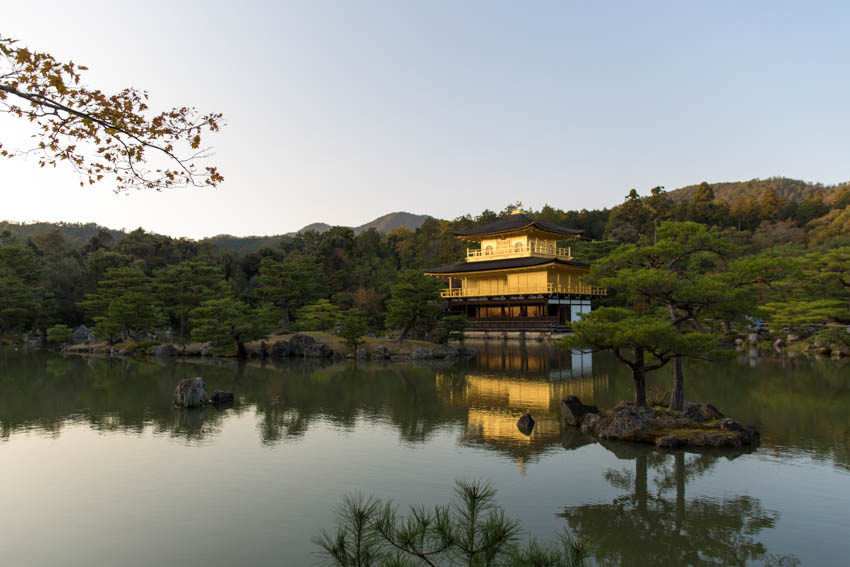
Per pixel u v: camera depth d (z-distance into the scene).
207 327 53.41
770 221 136.38
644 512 14.66
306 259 86.00
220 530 13.52
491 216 142.88
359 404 29.88
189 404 28.97
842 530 13.52
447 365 48.31
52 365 48.72
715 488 16.45
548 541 12.73
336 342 59.28
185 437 22.73
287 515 14.42
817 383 34.44
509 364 48.72
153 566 11.73
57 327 65.81
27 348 67.62
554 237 91.31
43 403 30.42
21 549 12.56
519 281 83.38
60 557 12.18
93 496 15.84
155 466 18.72
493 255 90.81
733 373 39.09
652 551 12.45
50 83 6.75
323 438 22.53
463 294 89.12
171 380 39.16
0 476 17.67
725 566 11.77
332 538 12.91
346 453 20.28
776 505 15.11
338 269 98.19
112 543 12.85
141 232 101.62
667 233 24.17
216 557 12.14
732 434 20.75
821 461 18.97
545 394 32.56
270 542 12.85
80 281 84.56
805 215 138.25
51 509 14.90
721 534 13.34
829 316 53.78
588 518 14.27
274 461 19.30
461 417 26.47
